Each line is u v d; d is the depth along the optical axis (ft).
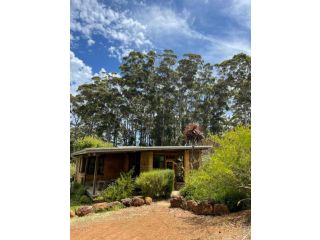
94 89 117.60
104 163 43.01
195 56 115.14
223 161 18.25
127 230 17.65
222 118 109.60
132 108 118.21
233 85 104.63
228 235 13.50
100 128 113.19
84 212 25.21
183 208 23.35
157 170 33.55
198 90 114.73
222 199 19.62
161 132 112.88
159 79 118.32
